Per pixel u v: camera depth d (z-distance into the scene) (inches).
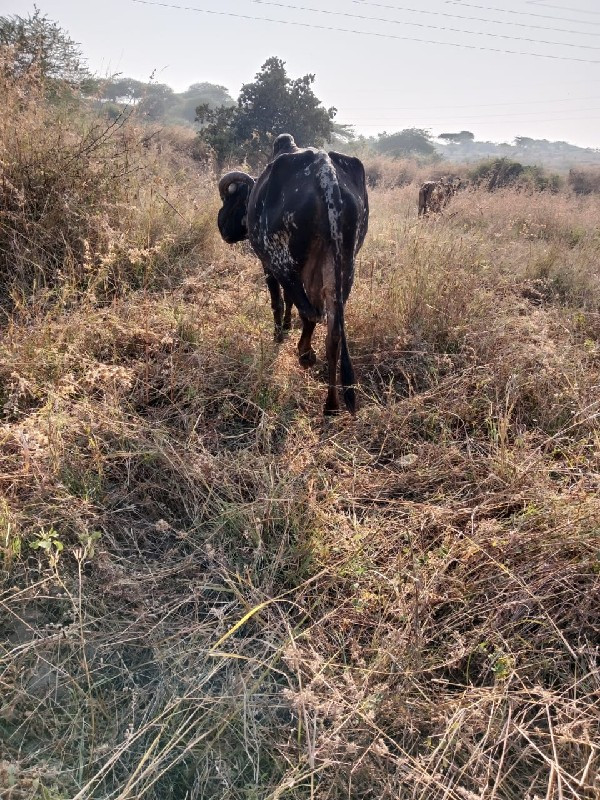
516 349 180.7
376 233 295.4
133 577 104.5
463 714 82.5
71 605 99.1
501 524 115.8
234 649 95.3
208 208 273.0
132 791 77.3
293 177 155.0
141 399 154.5
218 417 151.4
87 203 231.8
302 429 148.3
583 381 165.3
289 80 762.8
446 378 169.8
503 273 274.1
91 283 189.6
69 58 288.2
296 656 87.8
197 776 79.0
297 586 105.0
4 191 210.7
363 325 198.5
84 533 106.5
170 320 179.0
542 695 85.3
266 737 84.3
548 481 128.3
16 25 280.2
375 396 172.6
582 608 99.3
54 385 144.0
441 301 204.5
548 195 495.8
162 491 127.7
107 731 83.6
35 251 203.3
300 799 77.8
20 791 71.9
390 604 102.1
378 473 137.7
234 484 128.9
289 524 118.6
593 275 273.0
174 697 85.0
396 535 116.3
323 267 151.9
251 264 257.9
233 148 628.7
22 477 120.0
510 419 159.0
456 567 110.4
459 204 370.0
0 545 104.1
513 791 79.4
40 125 230.2
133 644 96.1
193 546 114.3
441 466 137.6
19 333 160.6
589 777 76.7
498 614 98.8
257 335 185.8
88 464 127.6
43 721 82.5
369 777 79.4
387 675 91.2
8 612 97.1
